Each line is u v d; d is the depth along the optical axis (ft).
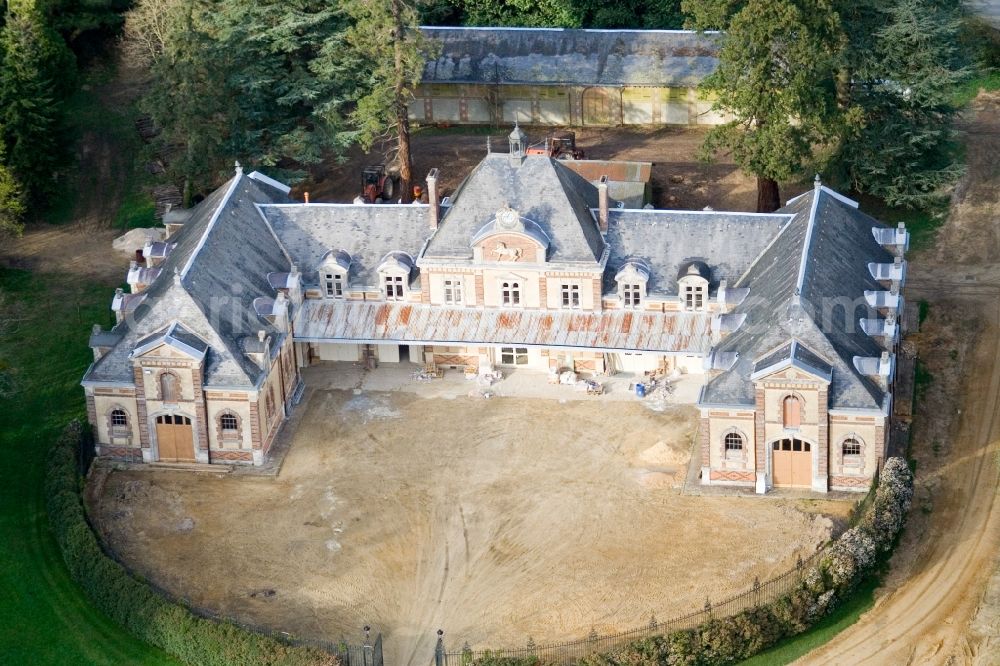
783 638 345.10
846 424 378.94
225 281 416.87
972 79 537.65
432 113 566.77
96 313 471.21
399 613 356.59
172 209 493.77
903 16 472.44
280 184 471.62
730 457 387.96
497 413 422.82
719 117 547.90
